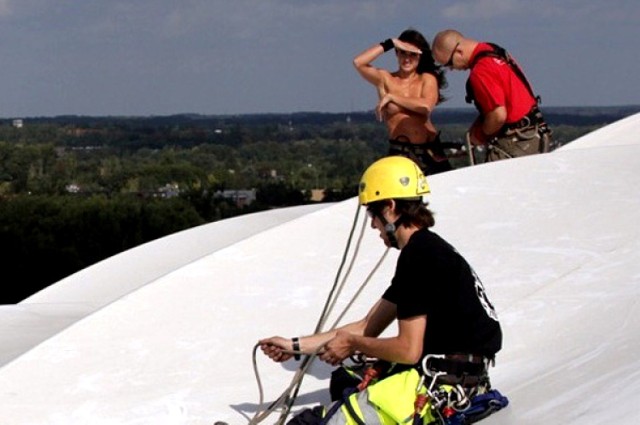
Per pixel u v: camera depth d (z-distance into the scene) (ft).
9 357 33.50
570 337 26.76
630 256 31.48
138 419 25.89
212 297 32.19
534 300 29.55
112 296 41.65
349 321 30.30
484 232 34.60
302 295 32.09
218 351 29.43
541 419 20.42
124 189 246.27
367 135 424.05
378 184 20.04
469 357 19.40
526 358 26.21
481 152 44.57
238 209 207.92
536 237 33.78
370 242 34.96
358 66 44.19
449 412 19.10
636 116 58.90
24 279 144.87
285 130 459.32
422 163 44.04
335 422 19.62
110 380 28.27
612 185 37.37
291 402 22.34
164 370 28.66
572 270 31.14
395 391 19.39
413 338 19.30
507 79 42.86
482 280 31.30
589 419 19.27
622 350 24.14
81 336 30.58
